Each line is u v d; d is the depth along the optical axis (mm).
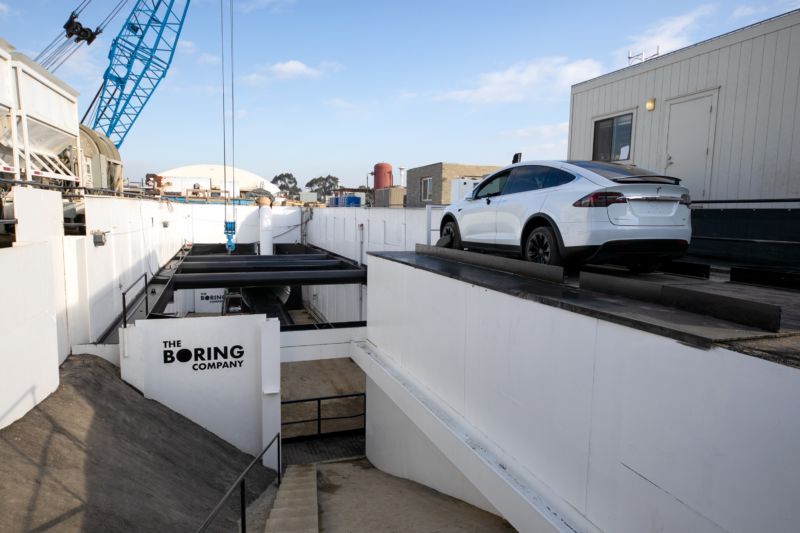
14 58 9836
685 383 3285
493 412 5719
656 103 9414
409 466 9695
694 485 3232
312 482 9945
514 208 7168
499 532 6305
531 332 4973
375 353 10148
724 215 8242
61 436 6758
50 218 8672
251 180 79125
